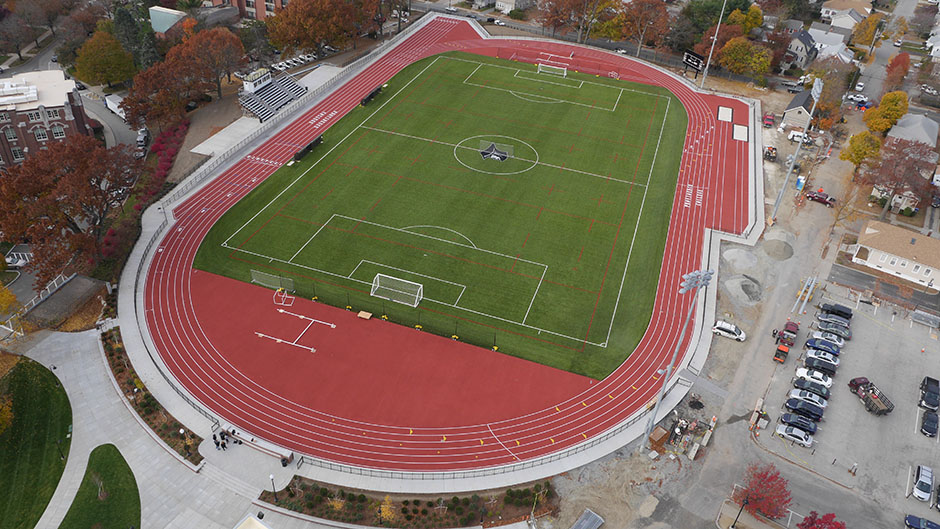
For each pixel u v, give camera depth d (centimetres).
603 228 9875
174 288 8525
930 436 7044
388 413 7006
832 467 6681
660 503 6266
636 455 6712
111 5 16888
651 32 15738
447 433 6831
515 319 8225
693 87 14575
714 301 8662
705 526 6084
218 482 6297
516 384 7400
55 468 6375
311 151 11488
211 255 9088
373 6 15438
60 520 5941
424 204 10212
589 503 6241
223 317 8119
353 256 9125
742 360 7862
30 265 7938
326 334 7931
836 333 8181
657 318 8350
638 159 11712
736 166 11700
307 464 6488
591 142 12169
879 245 9275
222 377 7331
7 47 15525
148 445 6619
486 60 15412
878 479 6581
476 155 11550
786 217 10412
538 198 10475
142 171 10969
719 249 9606
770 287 8975
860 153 10781
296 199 10244
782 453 6806
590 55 15988
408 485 6306
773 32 15800
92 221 8800
